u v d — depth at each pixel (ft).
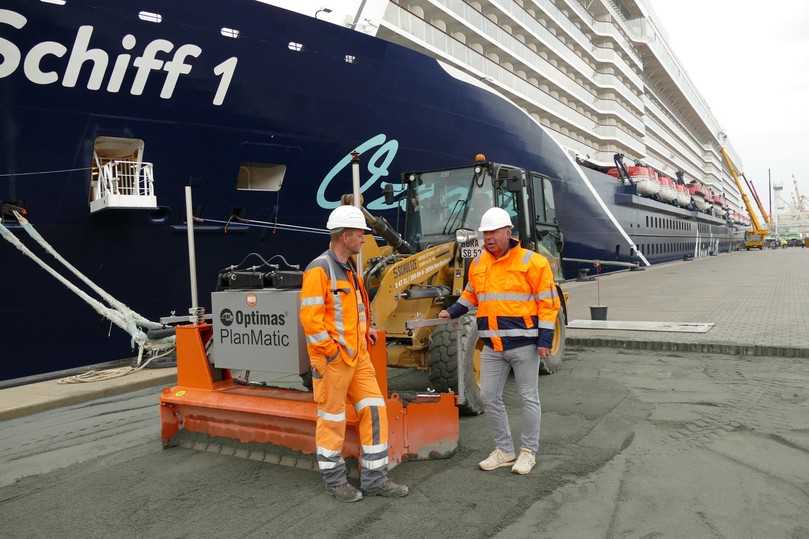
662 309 39.50
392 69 34.55
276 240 31.19
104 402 20.44
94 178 25.48
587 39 82.48
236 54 26.96
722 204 197.26
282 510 11.03
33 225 23.36
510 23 60.23
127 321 25.34
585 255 72.95
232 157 28.27
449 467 13.10
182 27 25.00
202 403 14.11
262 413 13.14
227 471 13.08
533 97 62.39
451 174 21.76
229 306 13.97
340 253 11.70
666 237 116.26
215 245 28.68
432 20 48.65
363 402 11.69
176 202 26.96
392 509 10.95
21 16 21.27
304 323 11.15
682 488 11.50
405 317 18.04
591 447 14.02
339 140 32.55
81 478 13.09
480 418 17.01
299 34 29.22
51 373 24.20
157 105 25.25
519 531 9.94
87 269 24.97
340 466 11.44
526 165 52.37
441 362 16.71
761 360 23.77
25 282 23.36
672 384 20.22
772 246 296.10
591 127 85.56
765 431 14.89
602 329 31.24
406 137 36.86
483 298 12.86
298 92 29.89
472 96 42.04
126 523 10.75
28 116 22.41
